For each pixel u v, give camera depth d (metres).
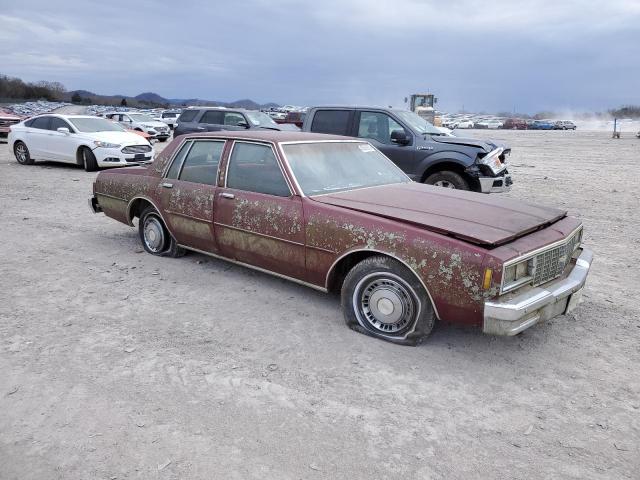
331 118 9.88
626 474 2.57
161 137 26.23
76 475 2.52
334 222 4.01
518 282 3.45
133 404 3.10
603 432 2.90
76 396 3.18
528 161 19.08
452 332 4.12
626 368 3.60
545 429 2.92
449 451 2.72
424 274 3.54
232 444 2.75
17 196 10.06
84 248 6.43
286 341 3.94
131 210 6.11
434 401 3.18
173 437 2.80
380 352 3.78
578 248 4.38
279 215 4.36
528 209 4.22
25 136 15.04
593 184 12.61
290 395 3.22
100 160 13.60
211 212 4.94
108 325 4.20
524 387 3.35
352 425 2.93
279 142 4.63
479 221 3.74
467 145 8.70
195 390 3.26
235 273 5.46
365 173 4.96
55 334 4.02
